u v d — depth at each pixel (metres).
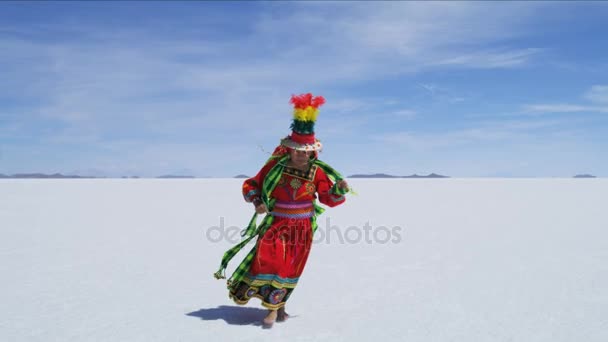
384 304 5.47
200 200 21.81
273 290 4.79
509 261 7.78
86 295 5.79
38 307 5.28
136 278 6.67
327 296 5.85
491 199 22.77
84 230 11.35
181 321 4.87
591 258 7.95
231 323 4.85
